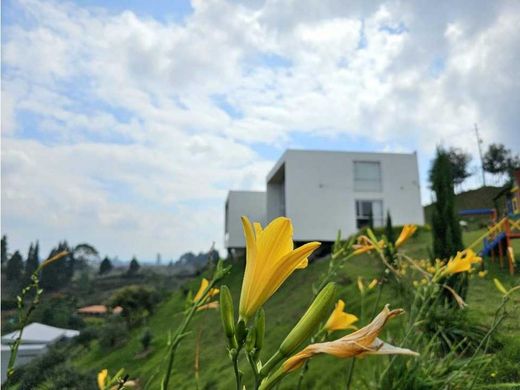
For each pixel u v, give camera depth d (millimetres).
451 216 5828
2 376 2986
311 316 941
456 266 2709
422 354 3080
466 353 3158
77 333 9117
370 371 4195
